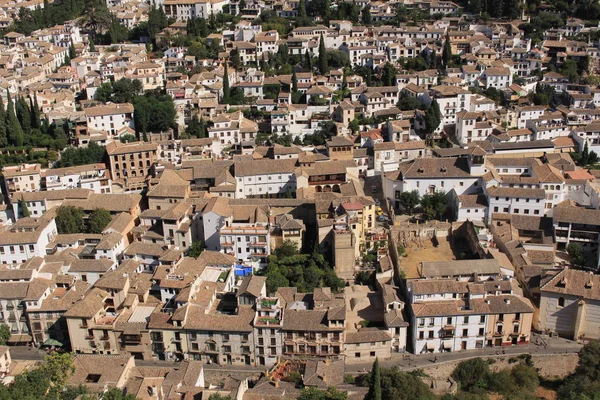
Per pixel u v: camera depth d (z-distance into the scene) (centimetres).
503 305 16700
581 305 16675
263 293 17362
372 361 16688
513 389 15812
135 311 17425
